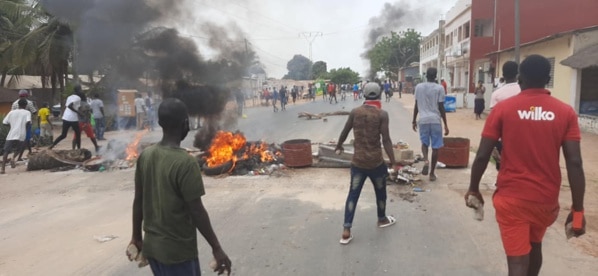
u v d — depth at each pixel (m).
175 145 2.62
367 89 4.73
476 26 31.36
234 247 4.58
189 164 2.52
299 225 5.21
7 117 9.21
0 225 5.55
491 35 31.05
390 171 7.04
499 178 2.94
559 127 2.72
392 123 16.25
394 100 34.22
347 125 4.75
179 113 2.61
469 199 3.11
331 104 31.59
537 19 25.09
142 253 2.67
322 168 8.15
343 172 7.83
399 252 4.34
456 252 4.30
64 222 5.60
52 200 6.68
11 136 9.06
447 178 7.16
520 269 2.79
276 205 6.03
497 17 28.34
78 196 6.88
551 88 17.39
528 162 2.78
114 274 4.05
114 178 8.01
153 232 2.58
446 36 41.66
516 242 2.80
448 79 42.03
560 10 24.59
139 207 2.74
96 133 14.41
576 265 3.95
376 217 5.38
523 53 20.52
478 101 18.95
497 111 2.93
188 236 2.60
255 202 6.20
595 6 23.91
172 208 2.52
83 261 4.36
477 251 4.32
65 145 13.46
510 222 2.83
